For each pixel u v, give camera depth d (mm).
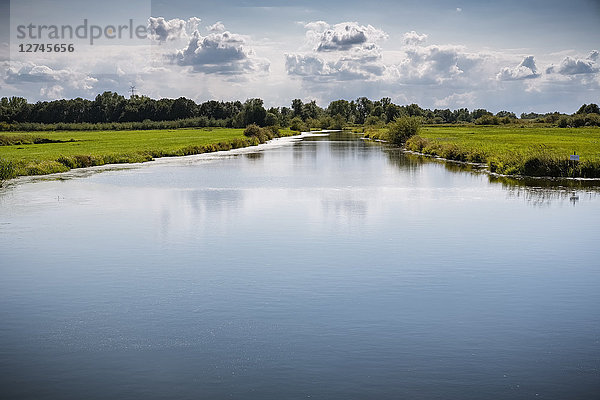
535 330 10695
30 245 18094
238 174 41906
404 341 10109
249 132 102625
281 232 20016
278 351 9695
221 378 8719
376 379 8656
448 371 8930
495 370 8977
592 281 14039
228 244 18078
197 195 30016
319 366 9109
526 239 18922
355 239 18812
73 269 15195
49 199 28609
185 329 10758
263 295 12812
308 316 11414
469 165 49844
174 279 14156
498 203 27016
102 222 22062
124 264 15656
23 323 11172
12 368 9117
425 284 13703
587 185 34531
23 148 72062
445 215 23609
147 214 23938
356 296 12719
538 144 67438
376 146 84438
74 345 10039
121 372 8945
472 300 12484
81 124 172500
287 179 38094
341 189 32469
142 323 11109
